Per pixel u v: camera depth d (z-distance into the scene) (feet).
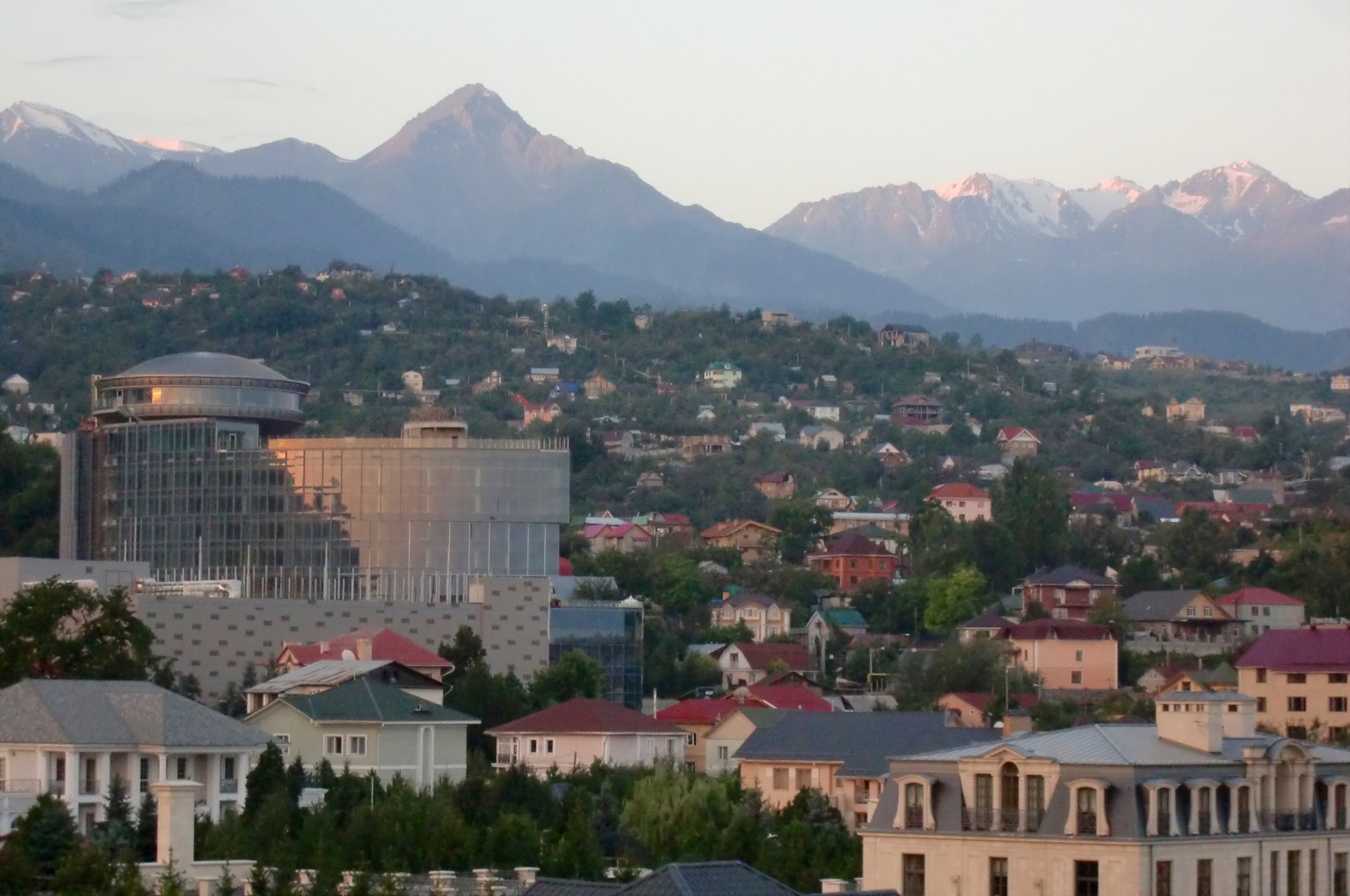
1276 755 570.05
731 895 432.66
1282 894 564.30
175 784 584.81
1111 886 535.19
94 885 547.49
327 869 560.20
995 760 559.38
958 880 557.74
